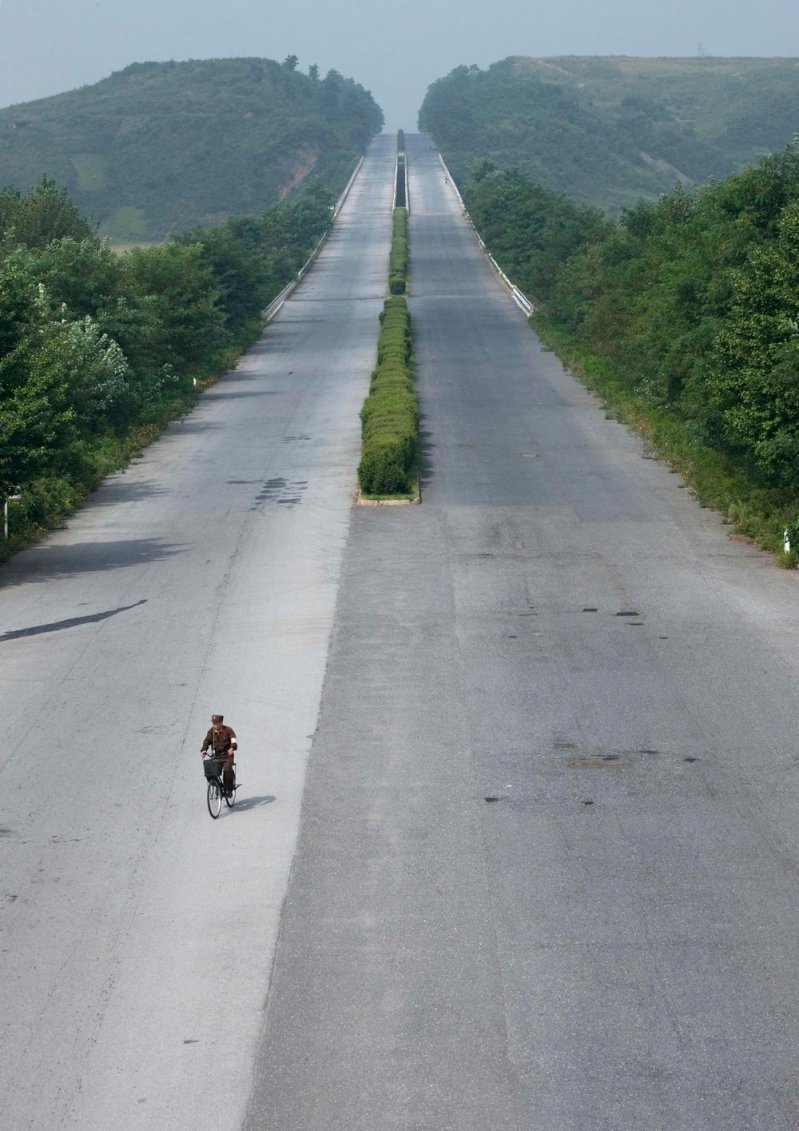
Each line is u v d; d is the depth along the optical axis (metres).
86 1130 19.48
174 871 27.98
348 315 176.25
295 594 51.50
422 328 156.62
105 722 37.72
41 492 68.38
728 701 38.09
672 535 60.41
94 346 88.81
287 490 73.38
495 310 173.75
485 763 33.72
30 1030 22.05
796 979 22.95
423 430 90.00
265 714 37.97
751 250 65.00
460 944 24.48
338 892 26.78
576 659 42.50
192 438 92.69
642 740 35.09
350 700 38.97
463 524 63.12
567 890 26.56
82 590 53.75
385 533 61.88
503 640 44.78
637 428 88.06
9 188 148.62
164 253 118.00
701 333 68.88
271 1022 22.11
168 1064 21.03
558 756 34.12
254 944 24.75
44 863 28.50
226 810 31.20
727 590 50.91
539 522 63.31
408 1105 19.84
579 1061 20.77
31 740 36.31
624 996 22.53
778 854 28.05
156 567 57.22
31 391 57.41
